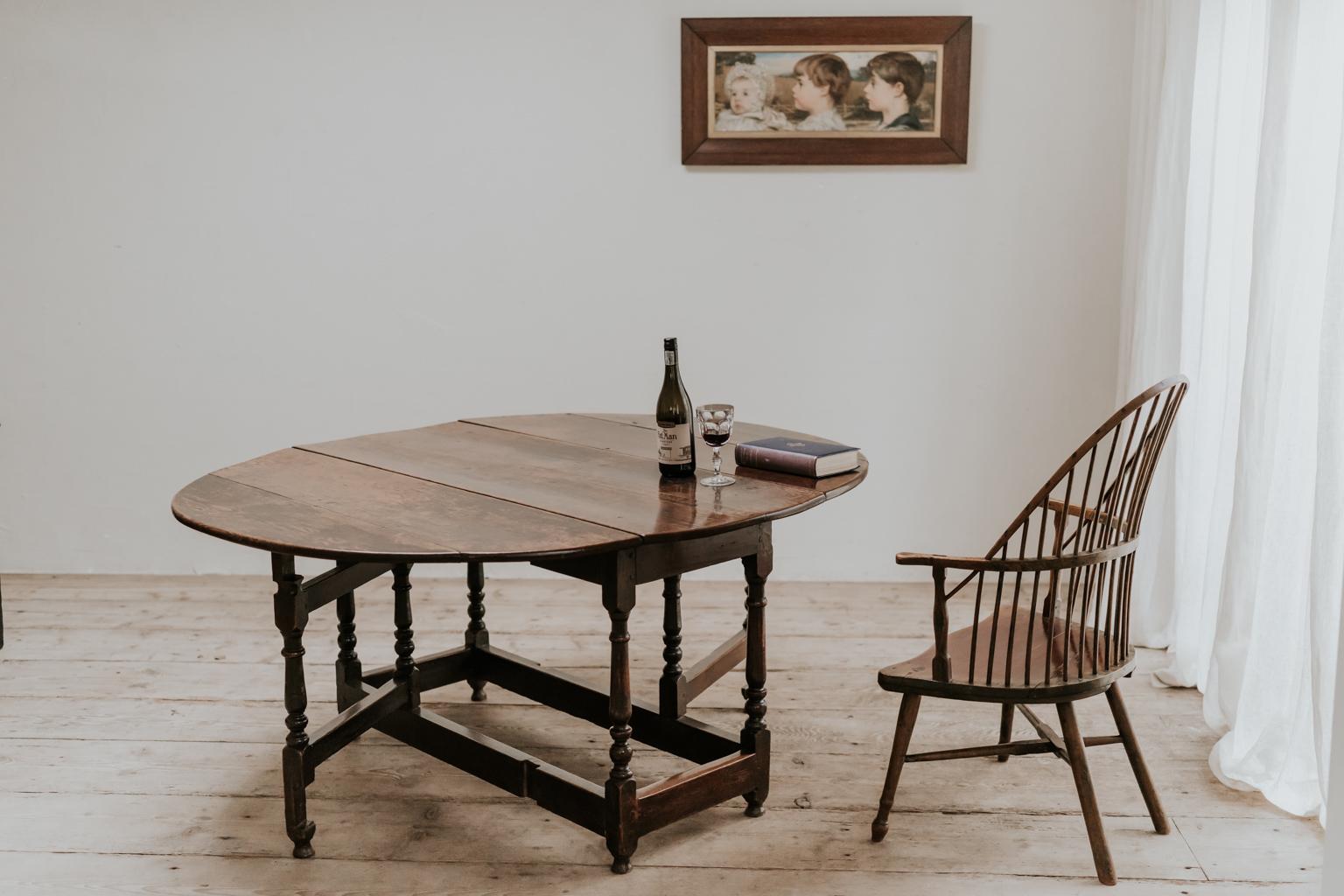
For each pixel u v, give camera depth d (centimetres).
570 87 387
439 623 364
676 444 242
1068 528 397
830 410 402
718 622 365
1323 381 217
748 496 227
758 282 396
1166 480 333
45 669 326
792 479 242
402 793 255
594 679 317
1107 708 295
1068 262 386
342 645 284
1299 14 241
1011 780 257
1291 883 215
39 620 369
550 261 398
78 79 393
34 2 388
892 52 374
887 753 271
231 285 404
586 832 238
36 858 227
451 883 218
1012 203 385
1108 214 382
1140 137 351
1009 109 380
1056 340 391
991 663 210
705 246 394
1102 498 209
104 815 244
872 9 378
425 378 408
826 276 394
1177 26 317
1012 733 277
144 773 263
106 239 402
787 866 223
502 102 389
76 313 407
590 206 394
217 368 409
